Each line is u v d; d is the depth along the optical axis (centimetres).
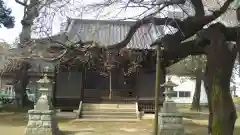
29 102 2661
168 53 941
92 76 2367
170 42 923
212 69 845
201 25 887
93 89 2330
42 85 1345
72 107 2247
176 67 3117
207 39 883
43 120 1283
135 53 1067
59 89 2261
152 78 2297
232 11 1063
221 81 827
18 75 2516
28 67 2408
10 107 2591
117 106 2191
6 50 1045
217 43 845
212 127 827
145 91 2286
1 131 1446
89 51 916
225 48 842
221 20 1091
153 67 1110
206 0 1033
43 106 1305
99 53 929
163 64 1013
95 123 1842
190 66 2841
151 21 912
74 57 941
